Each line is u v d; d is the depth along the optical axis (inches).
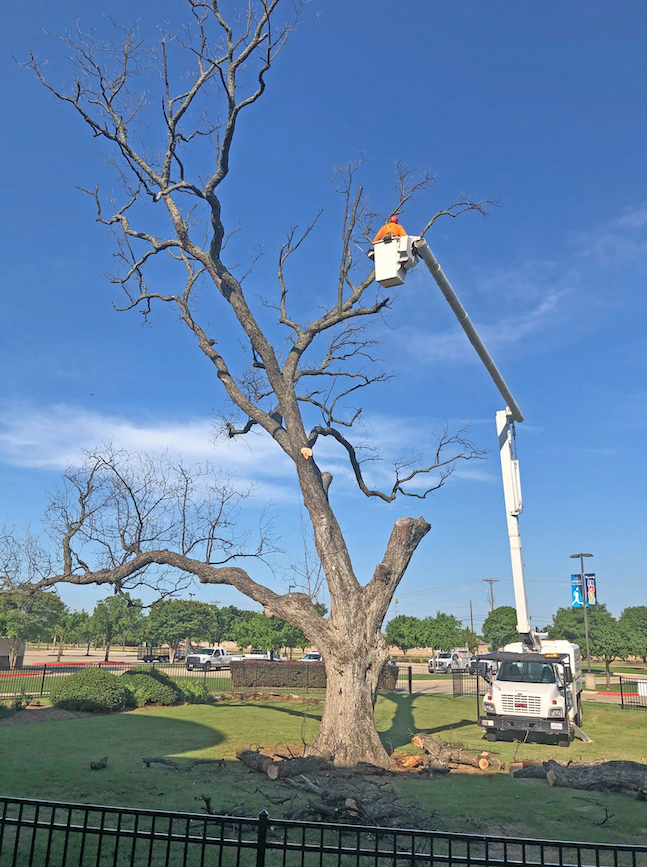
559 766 460.4
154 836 174.6
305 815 338.6
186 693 933.2
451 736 668.7
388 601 545.0
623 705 972.6
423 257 368.5
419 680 1592.0
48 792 379.9
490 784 445.1
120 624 2518.5
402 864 279.0
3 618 1612.9
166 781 416.5
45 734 599.5
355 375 695.1
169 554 635.5
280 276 674.2
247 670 1269.7
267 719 736.3
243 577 589.9
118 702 801.6
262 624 2239.2
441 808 374.0
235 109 562.9
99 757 491.2
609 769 443.5
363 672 522.6
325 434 673.6
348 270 637.3
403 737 642.2
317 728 670.5
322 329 644.7
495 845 319.3
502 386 556.4
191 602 2618.1
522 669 679.7
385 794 386.3
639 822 353.4
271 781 430.6
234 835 312.7
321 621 538.6
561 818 358.9
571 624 2598.4
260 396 721.0
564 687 647.1
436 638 2871.6
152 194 658.8
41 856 267.6
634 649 2268.7
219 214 615.2
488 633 3211.1
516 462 680.4
